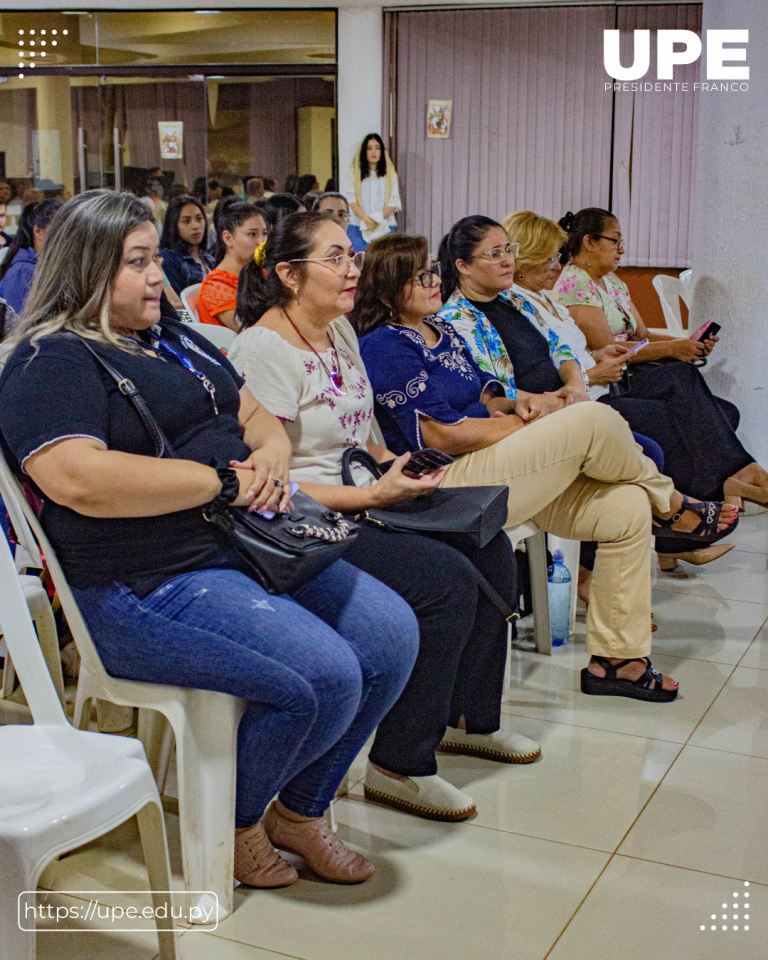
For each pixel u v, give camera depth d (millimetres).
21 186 7961
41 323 1501
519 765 2143
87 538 1470
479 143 7641
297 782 1688
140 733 1868
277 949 1496
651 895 1653
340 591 1689
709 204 4539
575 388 2828
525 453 2270
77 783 1281
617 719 2377
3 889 1163
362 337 2281
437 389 2258
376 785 1966
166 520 1498
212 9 7543
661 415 3320
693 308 4707
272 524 1530
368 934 1537
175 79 7719
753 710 2428
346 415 1966
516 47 7453
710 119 4492
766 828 1876
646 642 2488
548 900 1636
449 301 2684
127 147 7836
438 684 1859
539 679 2633
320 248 1904
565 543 2896
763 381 4426
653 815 1922
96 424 1431
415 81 7590
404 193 7770
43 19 7699
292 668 1464
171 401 1559
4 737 1403
